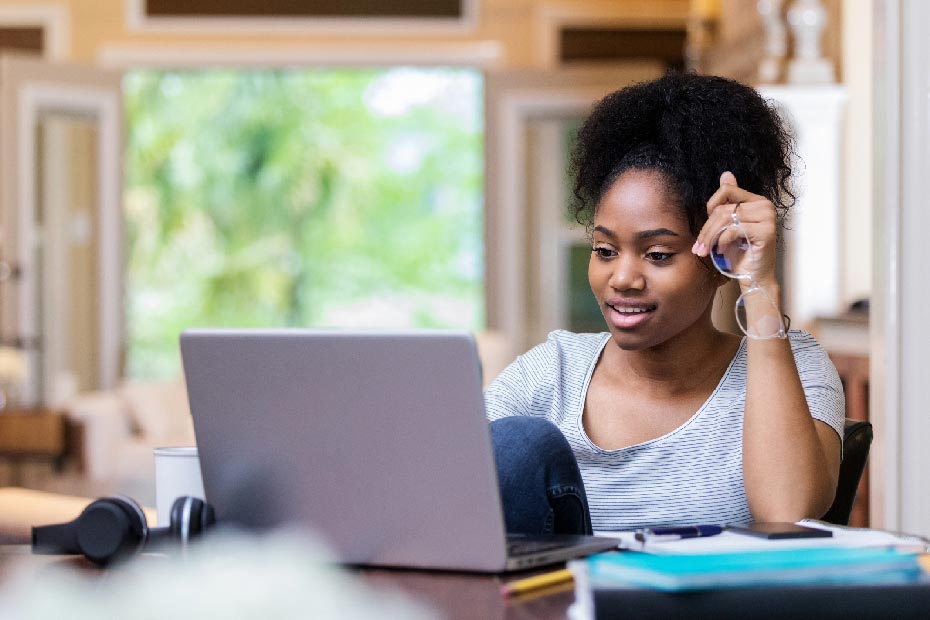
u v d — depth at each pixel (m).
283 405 1.91
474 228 18.70
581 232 10.05
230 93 18.22
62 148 10.00
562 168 10.04
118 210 10.24
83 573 1.91
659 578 1.49
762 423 2.12
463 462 1.81
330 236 18.44
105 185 10.16
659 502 2.29
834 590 1.52
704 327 2.34
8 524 2.48
